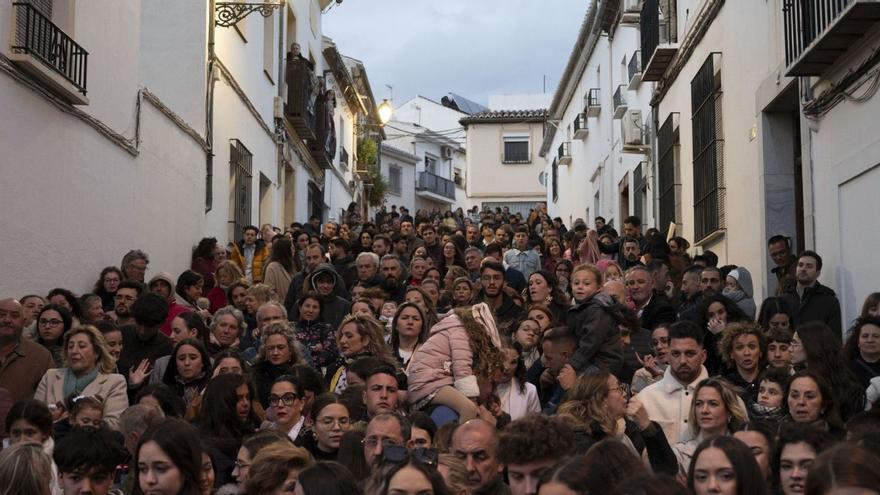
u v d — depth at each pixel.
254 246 18.62
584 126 33.16
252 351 10.30
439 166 61.12
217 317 10.47
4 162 10.12
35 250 10.81
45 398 8.62
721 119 16.12
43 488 5.48
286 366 9.13
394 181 53.94
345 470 5.07
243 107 20.44
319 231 23.69
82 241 12.06
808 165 12.42
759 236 13.94
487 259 11.59
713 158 16.27
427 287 12.86
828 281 11.88
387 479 4.82
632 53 24.53
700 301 11.12
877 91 10.44
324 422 7.09
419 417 6.93
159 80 16.52
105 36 12.69
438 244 18.52
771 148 13.70
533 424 5.34
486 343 8.02
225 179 19.05
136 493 6.05
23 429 7.19
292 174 26.58
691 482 4.84
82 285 12.07
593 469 4.43
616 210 27.27
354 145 39.91
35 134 10.78
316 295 11.05
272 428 7.08
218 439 7.23
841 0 10.41
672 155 19.36
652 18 20.05
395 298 13.66
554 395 8.52
